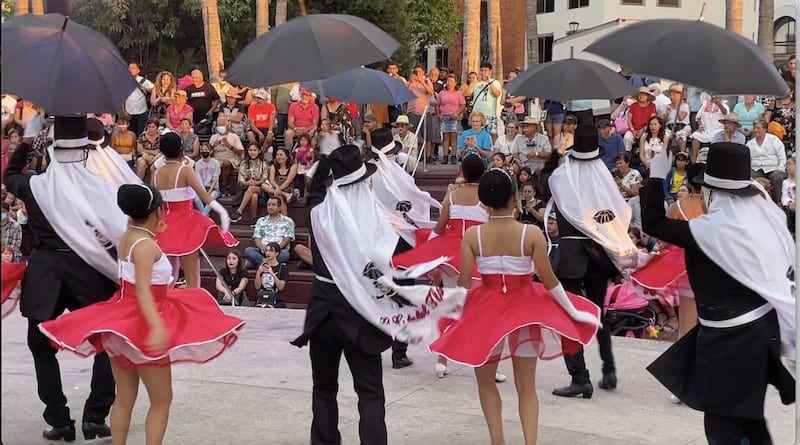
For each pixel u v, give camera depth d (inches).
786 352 170.6
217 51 863.7
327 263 187.5
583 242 255.9
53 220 199.3
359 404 190.1
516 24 1405.0
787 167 440.5
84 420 221.8
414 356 313.7
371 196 191.9
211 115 637.9
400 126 505.0
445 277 257.3
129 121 625.3
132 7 1076.5
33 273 203.6
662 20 175.3
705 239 167.3
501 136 545.0
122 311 181.8
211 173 561.0
